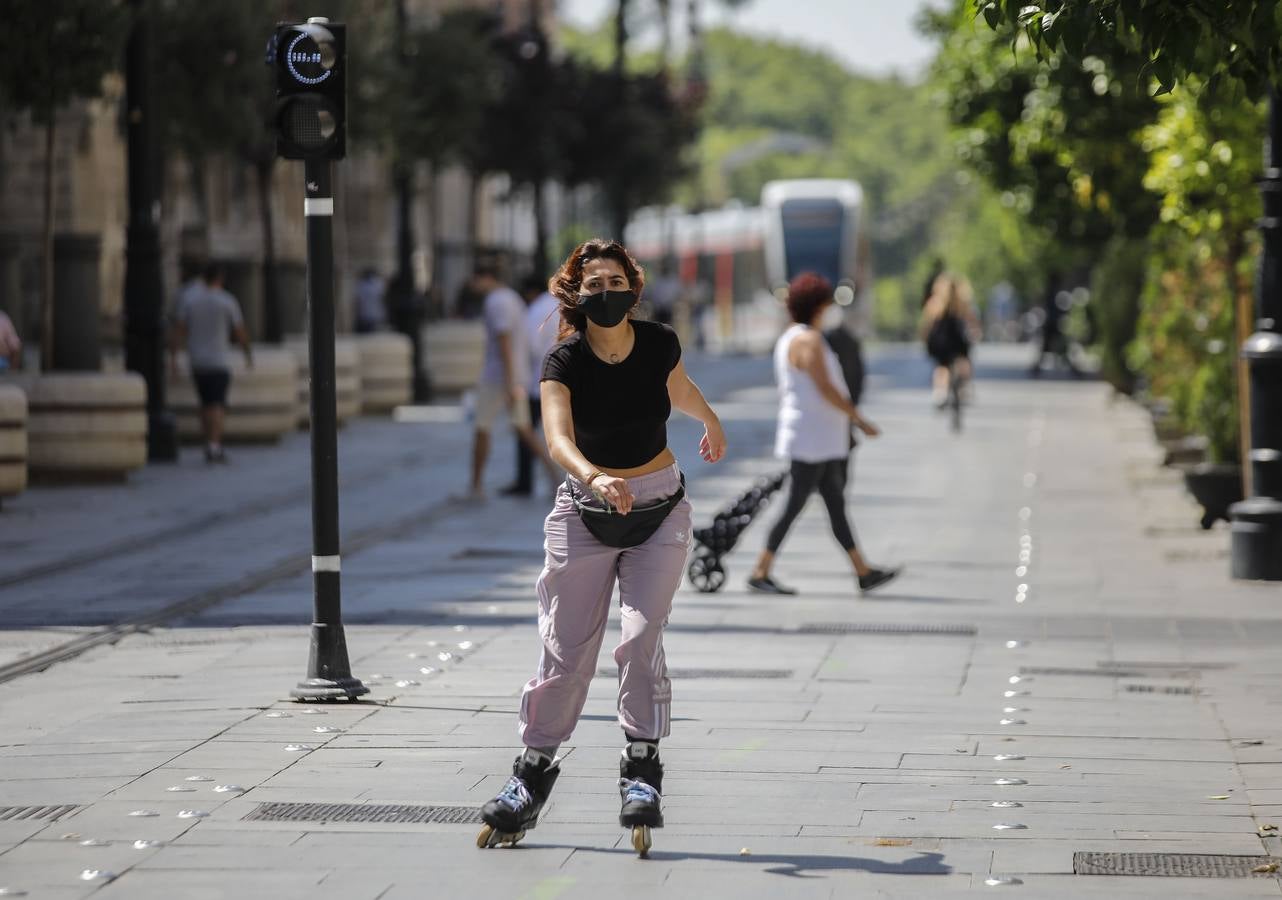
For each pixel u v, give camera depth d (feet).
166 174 309.63
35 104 164.04
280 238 344.28
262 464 195.31
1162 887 53.93
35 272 278.67
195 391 211.20
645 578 57.72
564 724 58.80
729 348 558.97
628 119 420.77
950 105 214.90
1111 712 79.30
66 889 53.72
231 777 67.05
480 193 534.78
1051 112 170.81
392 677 86.22
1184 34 63.36
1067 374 413.59
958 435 247.91
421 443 225.15
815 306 115.34
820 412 116.57
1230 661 91.71
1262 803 63.87
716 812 62.64
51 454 172.14
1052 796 64.85
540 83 386.73
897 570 117.19
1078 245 240.32
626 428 57.31
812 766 69.26
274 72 80.53
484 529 147.33
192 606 108.17
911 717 78.13
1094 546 139.64
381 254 434.30
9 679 86.53
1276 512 119.34
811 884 54.39
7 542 134.92
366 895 53.31
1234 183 135.23
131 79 191.62
